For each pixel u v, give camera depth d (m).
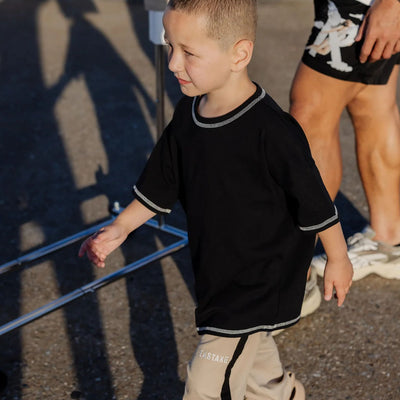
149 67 6.23
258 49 6.62
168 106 5.39
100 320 2.92
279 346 2.76
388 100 2.94
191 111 1.91
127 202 3.96
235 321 1.91
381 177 3.12
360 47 2.57
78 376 2.60
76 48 6.73
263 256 1.90
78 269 3.31
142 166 4.41
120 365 2.67
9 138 4.78
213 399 1.99
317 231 1.86
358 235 3.22
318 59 2.63
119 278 2.88
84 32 7.26
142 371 2.63
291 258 1.94
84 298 3.06
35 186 4.14
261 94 1.83
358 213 3.79
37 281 3.21
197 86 1.81
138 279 3.21
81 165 4.40
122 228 2.09
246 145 1.80
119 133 4.88
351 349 2.75
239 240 1.90
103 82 5.87
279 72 6.02
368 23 2.50
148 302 3.04
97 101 5.45
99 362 2.68
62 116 5.16
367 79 2.68
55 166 4.39
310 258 1.99
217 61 1.77
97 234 2.06
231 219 1.89
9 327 2.55
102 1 8.45
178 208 3.92
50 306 2.67
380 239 3.23
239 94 1.83
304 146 1.81
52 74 6.04
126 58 6.46
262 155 1.79
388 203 3.18
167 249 3.07
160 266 3.31
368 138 3.05
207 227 1.92
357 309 2.99
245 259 1.92
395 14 2.44
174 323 2.91
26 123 5.04
